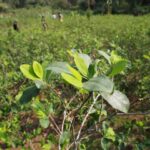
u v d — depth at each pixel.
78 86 1.41
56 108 5.46
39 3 36.28
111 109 5.48
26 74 1.60
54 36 12.49
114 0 39.62
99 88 1.39
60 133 1.90
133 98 6.81
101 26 19.20
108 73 1.53
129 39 11.40
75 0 40.69
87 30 16.88
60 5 38.09
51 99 5.36
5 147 4.78
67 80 1.41
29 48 10.83
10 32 14.12
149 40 11.26
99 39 12.26
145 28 15.06
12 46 11.55
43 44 11.22
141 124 3.52
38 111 1.88
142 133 5.24
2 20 33.84
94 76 1.52
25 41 11.98
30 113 6.05
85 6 40.12
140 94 6.48
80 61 1.55
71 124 2.01
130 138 5.09
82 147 2.24
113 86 1.41
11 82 7.07
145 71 7.30
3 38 13.08
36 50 9.92
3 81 7.02
